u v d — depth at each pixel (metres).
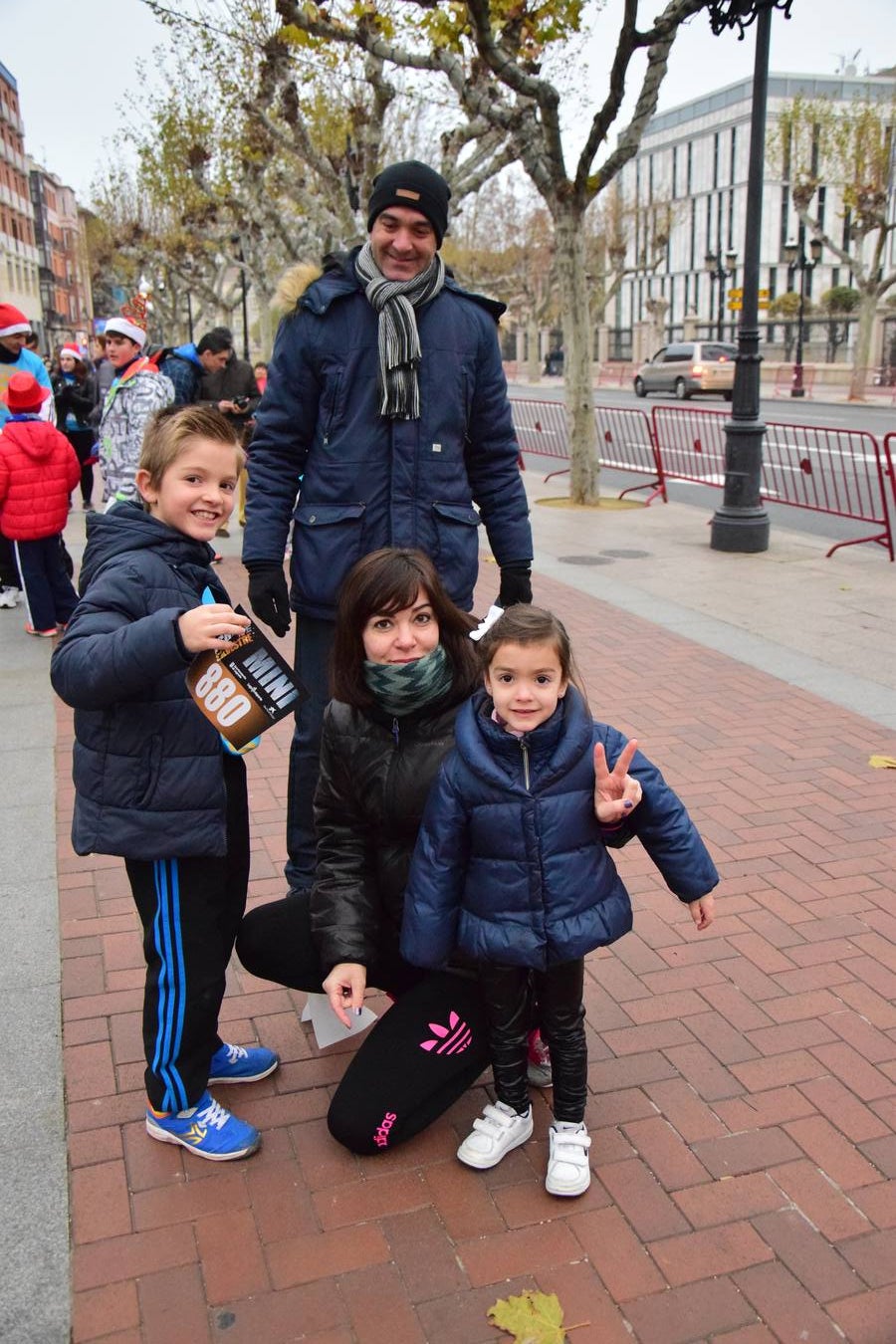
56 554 6.93
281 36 12.11
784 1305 2.14
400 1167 2.51
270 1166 2.50
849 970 3.31
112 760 2.25
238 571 8.82
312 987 2.74
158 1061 2.44
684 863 2.40
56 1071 2.81
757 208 9.34
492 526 3.35
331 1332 2.07
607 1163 2.52
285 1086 2.79
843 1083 2.80
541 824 2.29
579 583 8.69
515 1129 2.54
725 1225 2.34
